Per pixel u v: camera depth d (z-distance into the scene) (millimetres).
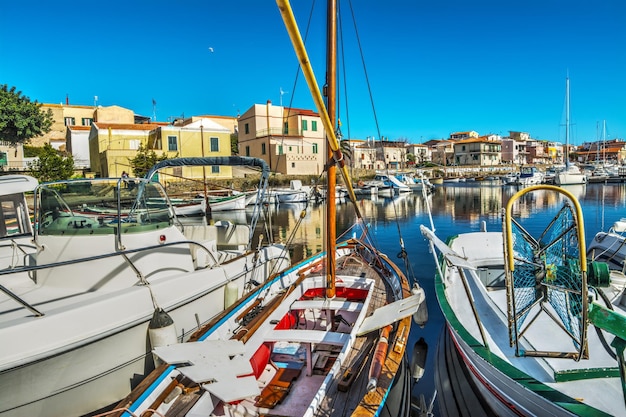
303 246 17922
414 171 59500
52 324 4672
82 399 4980
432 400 5770
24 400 4535
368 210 30953
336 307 5719
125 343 5320
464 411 5328
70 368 4812
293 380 4852
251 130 44688
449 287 7363
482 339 5074
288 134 43156
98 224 6215
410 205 33625
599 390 4488
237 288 7203
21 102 29078
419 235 19219
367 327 5031
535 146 92562
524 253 4602
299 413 4246
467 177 63906
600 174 56812
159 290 5809
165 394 3725
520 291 4609
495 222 23047
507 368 4508
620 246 8727
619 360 3654
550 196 37625
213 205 28344
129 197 7559
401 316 4984
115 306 5238
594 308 3904
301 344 5734
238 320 5660
